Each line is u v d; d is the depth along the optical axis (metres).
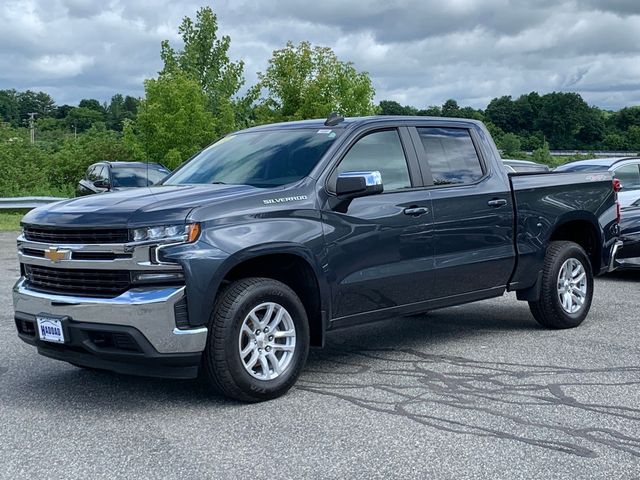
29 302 5.48
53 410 5.30
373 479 4.00
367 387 5.77
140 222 5.04
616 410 5.16
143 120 31.48
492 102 115.31
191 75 33.66
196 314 5.07
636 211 10.90
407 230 6.33
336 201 5.91
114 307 5.01
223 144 7.00
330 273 5.80
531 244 7.43
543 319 7.73
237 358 5.22
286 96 33.97
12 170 32.50
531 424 4.88
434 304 6.69
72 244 5.24
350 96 33.78
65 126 138.88
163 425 4.94
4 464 4.30
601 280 11.38
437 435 4.67
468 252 6.86
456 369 6.27
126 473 4.13
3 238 17.72
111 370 5.30
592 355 6.70
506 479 3.99
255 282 5.38
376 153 6.37
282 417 5.06
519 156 83.38
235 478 4.04
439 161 6.83
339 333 7.83
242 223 5.34
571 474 4.06
